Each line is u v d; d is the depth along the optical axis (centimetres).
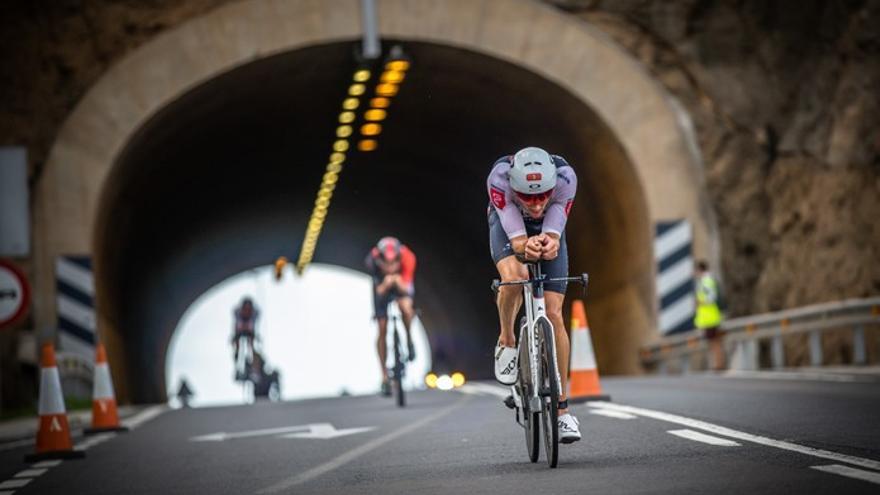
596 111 6078
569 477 1873
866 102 5616
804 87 6000
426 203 9425
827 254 5716
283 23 5828
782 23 6078
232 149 7450
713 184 6134
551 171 2009
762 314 6075
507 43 5991
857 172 5606
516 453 2298
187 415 4588
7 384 5622
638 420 2723
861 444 2055
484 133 7194
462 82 6425
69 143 5828
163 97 5822
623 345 6694
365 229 11025
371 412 3888
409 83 6494
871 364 5319
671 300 6081
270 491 2028
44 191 5809
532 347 2038
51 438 2980
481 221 8938
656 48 6234
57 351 5788
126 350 7700
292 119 7031
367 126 7412
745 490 1625
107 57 5931
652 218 6103
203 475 2395
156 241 8681
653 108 6116
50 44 5922
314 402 4981
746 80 6181
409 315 4088
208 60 5822
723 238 6119
